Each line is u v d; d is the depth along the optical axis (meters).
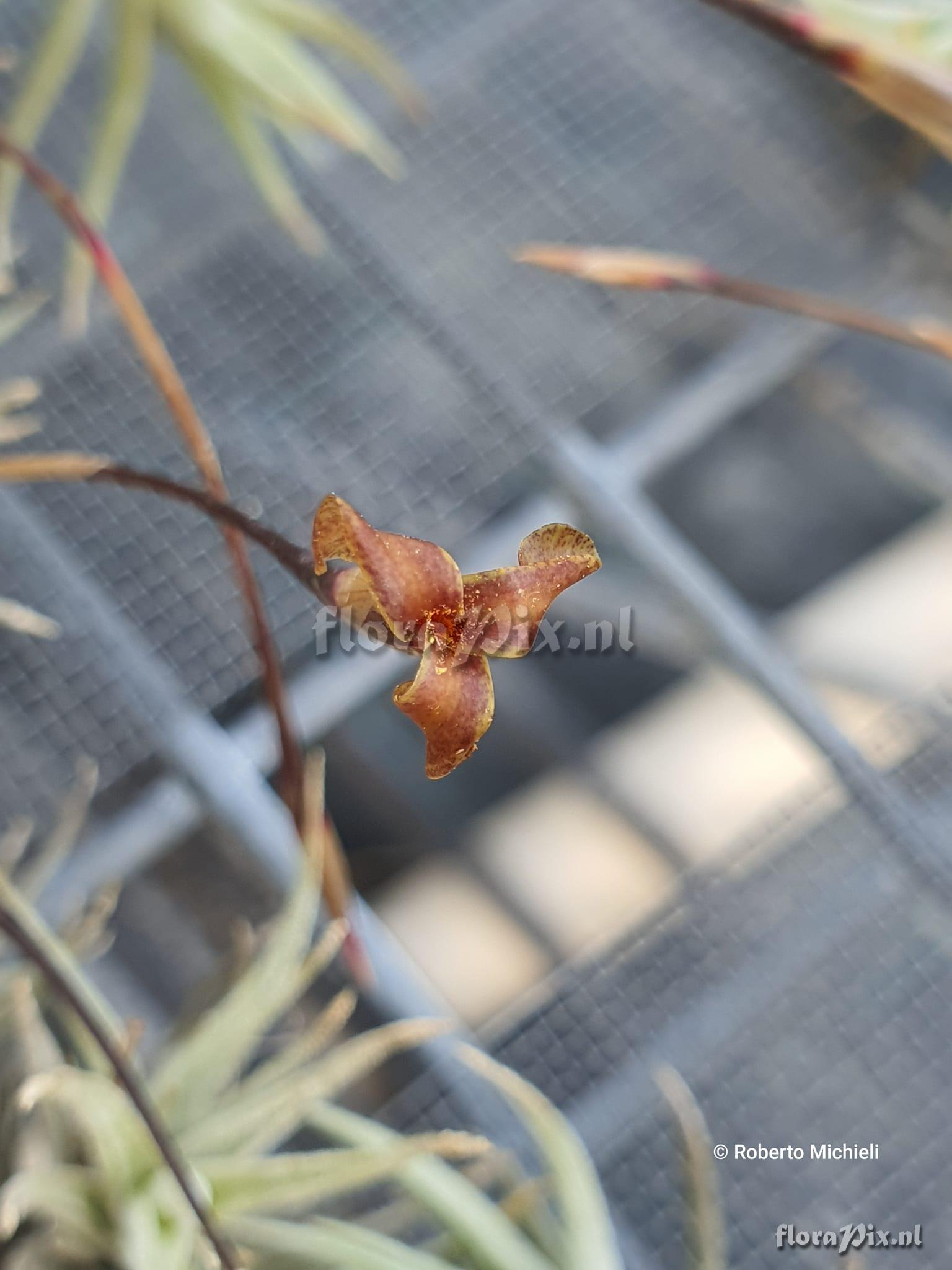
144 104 0.35
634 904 0.37
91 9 0.24
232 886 0.30
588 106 0.37
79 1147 0.19
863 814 0.29
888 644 0.40
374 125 0.36
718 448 0.40
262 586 0.30
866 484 0.40
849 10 0.15
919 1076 0.27
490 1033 0.28
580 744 0.41
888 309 0.35
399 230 0.35
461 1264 0.19
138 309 0.15
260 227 0.34
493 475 0.32
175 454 0.32
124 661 0.29
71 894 0.27
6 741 0.28
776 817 0.30
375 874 0.40
